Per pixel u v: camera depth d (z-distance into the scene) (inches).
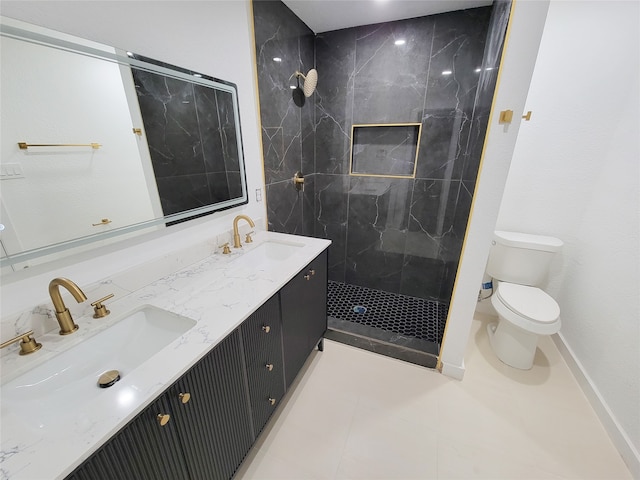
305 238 66.6
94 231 37.2
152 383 26.8
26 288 31.4
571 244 75.8
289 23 70.2
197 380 32.0
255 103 63.3
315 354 75.7
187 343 32.1
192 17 46.1
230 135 57.7
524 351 68.3
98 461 22.3
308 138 90.4
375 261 102.3
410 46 75.5
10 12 27.5
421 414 57.9
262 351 45.2
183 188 49.4
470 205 56.4
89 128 34.9
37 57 29.5
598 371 59.7
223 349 35.6
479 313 93.4
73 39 31.8
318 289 65.7
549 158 72.9
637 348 49.7
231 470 41.7
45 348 30.3
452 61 72.9
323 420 56.6
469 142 71.0
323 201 101.5
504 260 77.4
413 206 90.5
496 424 55.6
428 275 96.0
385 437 53.2
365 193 95.1
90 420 23.2
